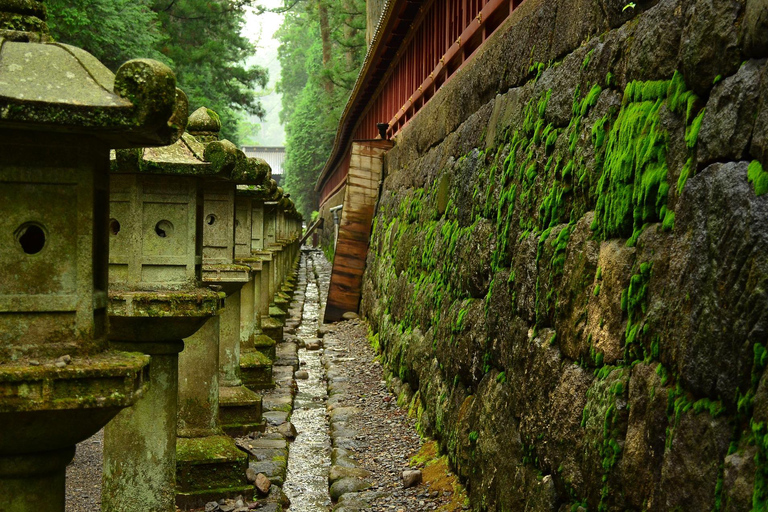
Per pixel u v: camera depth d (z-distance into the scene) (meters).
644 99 4.02
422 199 11.55
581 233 4.60
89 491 7.08
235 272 7.77
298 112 67.44
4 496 3.33
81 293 3.15
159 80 2.99
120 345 5.48
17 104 2.85
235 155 5.68
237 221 9.96
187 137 5.93
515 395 5.47
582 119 4.87
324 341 15.98
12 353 3.07
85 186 3.16
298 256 41.41
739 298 2.90
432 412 8.34
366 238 18.53
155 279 5.65
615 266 4.04
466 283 7.47
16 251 3.09
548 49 5.93
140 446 5.60
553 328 4.98
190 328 5.47
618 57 4.45
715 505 2.93
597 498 3.98
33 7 3.43
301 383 12.67
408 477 7.09
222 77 35.12
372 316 15.80
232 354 9.43
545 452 4.75
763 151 2.88
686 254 3.34
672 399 3.37
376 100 24.92
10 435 3.13
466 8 11.04
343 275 18.53
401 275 12.45
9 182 3.07
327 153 64.81
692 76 3.48
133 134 3.20
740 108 3.07
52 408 2.97
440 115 10.75
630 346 3.82
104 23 21.31
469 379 7.01
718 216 3.09
